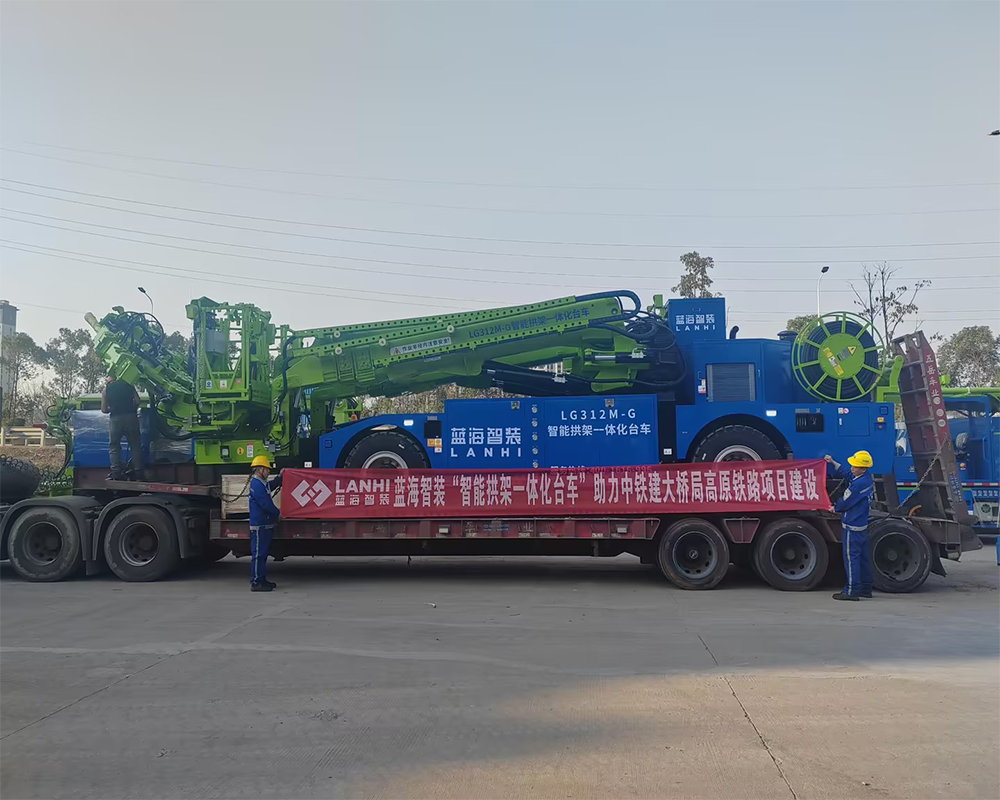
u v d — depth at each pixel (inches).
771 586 430.6
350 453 491.8
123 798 165.8
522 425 471.8
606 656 276.8
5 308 2765.7
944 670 257.3
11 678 251.6
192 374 505.0
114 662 270.8
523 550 459.8
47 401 2073.1
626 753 187.2
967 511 438.0
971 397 662.5
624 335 494.3
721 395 477.7
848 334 474.9
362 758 185.8
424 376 521.3
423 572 496.4
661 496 436.8
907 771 175.5
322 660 272.2
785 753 186.1
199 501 490.0
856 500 394.0
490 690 237.3
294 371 507.5
